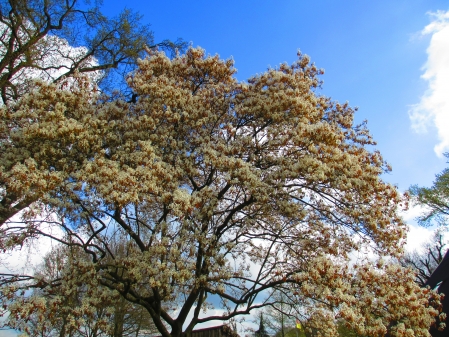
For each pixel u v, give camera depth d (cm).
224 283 822
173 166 868
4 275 686
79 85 845
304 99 911
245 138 895
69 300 718
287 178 842
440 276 1357
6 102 1109
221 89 1036
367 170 807
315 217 951
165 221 830
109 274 797
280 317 2245
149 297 839
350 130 1073
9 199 855
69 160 781
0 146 848
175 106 891
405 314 655
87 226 908
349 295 650
